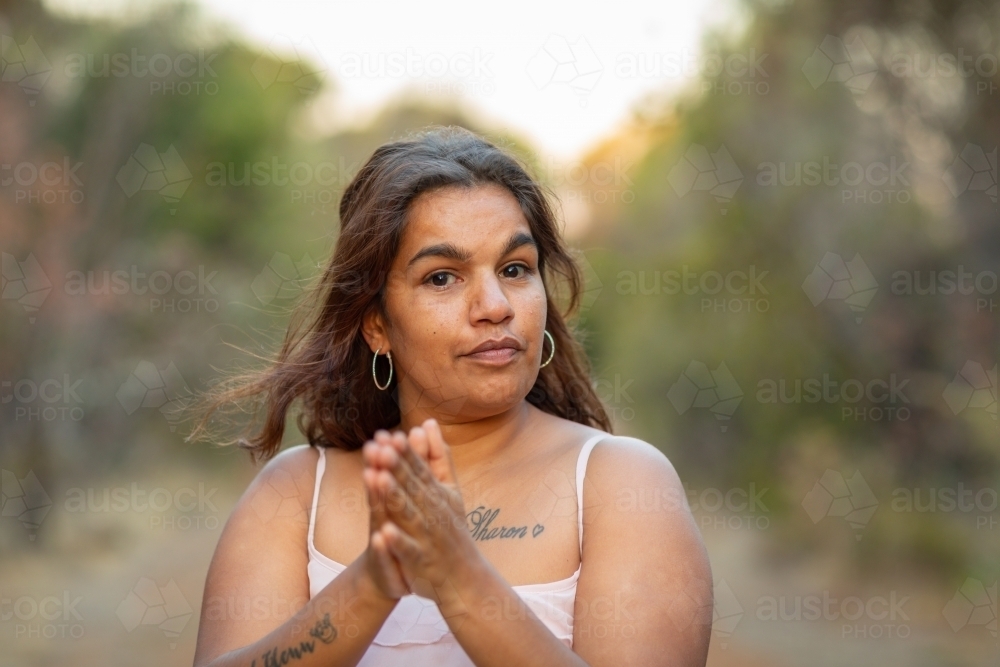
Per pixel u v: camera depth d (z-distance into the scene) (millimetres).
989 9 9734
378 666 2033
